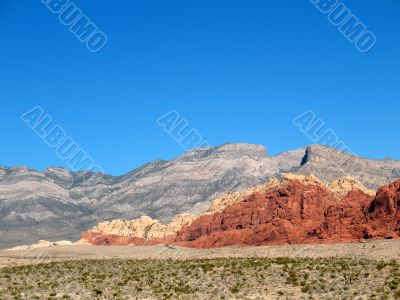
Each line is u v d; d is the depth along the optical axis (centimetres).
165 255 12862
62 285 7956
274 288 7338
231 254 12069
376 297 6462
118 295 7119
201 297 6856
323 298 6588
